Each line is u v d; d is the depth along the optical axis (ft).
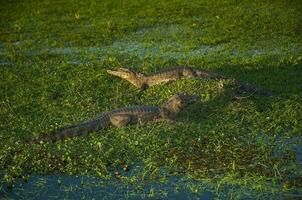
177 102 40.37
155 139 36.96
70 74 53.36
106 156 34.99
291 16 74.28
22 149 36.63
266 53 58.59
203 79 46.55
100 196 31.14
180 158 34.71
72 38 69.21
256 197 30.17
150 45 64.34
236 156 34.55
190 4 86.43
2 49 66.33
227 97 42.22
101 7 88.02
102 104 44.70
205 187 31.40
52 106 44.60
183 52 60.80
